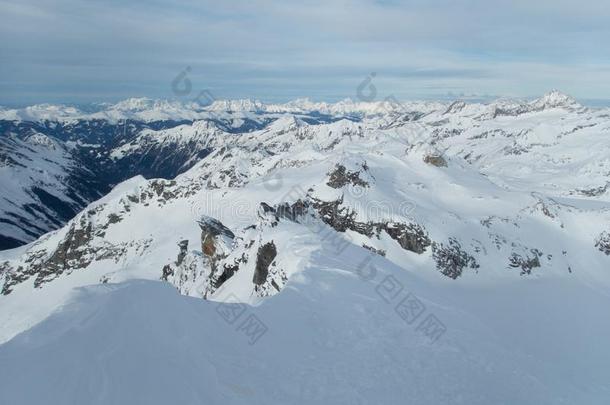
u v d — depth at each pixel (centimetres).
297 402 2045
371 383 2430
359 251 6169
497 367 3155
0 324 14100
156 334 2139
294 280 4191
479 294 6562
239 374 2138
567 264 8012
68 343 1853
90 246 17538
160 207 18725
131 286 2525
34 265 17638
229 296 5975
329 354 2758
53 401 1532
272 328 2969
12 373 1620
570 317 5775
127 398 1623
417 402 2339
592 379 3497
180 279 8925
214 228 8650
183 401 1712
